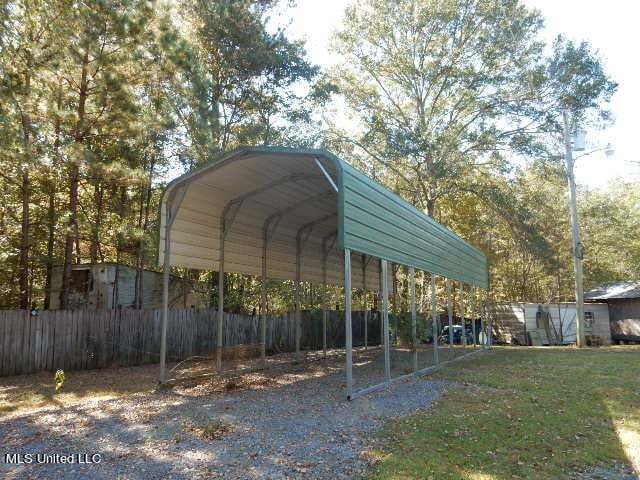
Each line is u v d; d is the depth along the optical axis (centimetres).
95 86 1135
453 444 465
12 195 1355
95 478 382
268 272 1198
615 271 3253
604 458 432
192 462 417
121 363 1120
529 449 454
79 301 1623
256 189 973
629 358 1292
